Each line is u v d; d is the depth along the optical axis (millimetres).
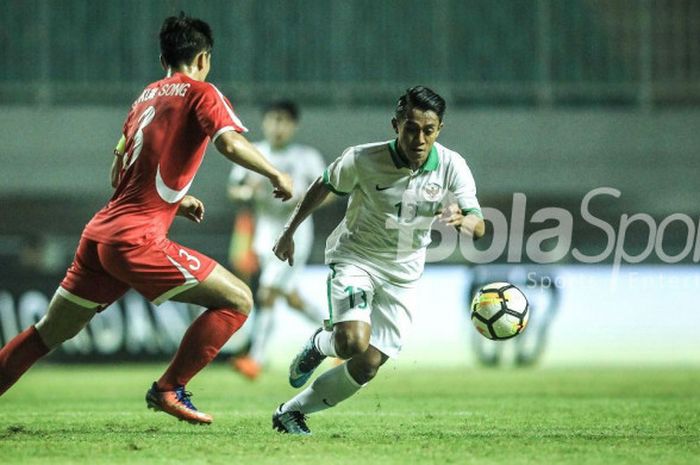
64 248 54906
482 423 24125
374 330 19953
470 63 65500
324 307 49781
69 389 37469
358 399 32062
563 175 64188
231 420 24688
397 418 25312
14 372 20531
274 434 20906
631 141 64125
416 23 64562
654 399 32344
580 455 17875
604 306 49688
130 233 19422
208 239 56031
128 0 64125
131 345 49094
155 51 64062
